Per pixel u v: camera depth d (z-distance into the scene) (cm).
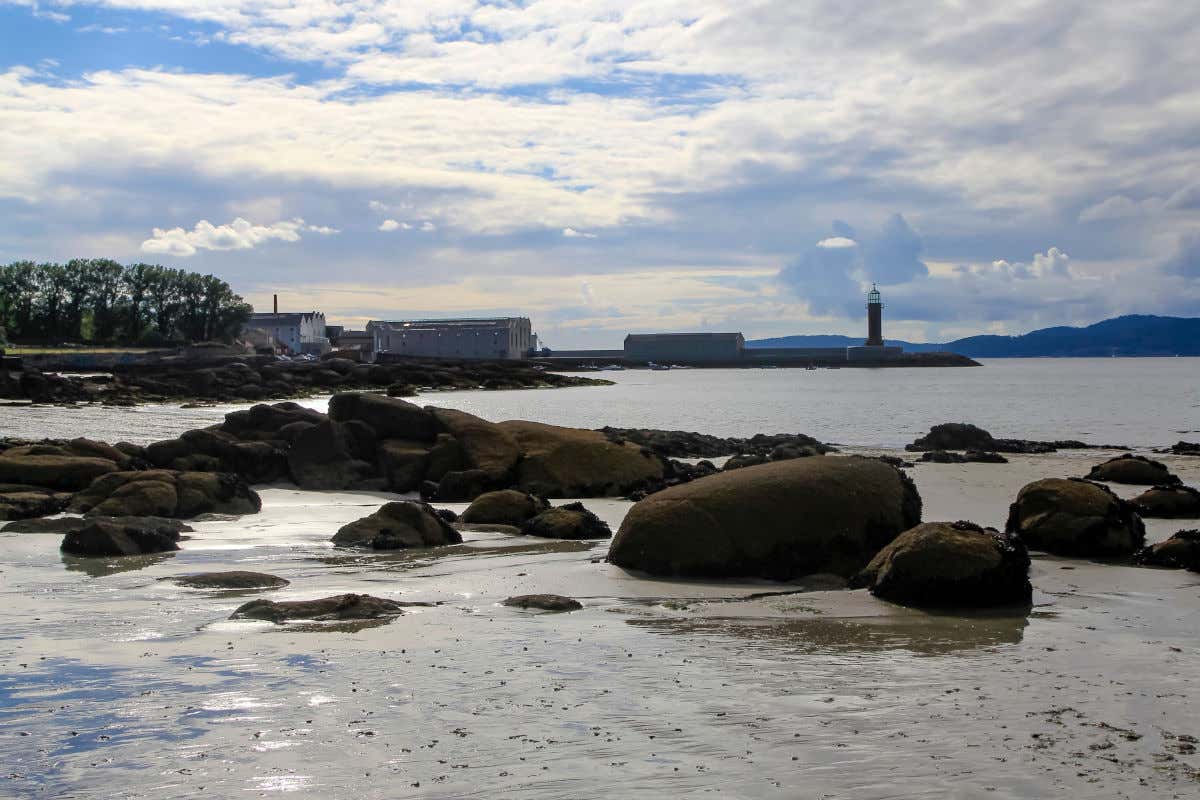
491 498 2125
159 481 2216
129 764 801
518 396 10706
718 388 13575
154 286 18050
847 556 1585
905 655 1126
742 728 880
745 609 1366
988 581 1366
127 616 1298
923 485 2930
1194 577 1588
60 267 17150
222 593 1440
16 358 9350
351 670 1055
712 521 1600
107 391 8706
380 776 774
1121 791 744
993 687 1000
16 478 2416
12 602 1379
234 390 9606
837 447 4641
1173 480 3073
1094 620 1302
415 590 1473
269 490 2727
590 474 2664
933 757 810
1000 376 19912
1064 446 4725
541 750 827
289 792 746
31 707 938
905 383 15762
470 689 990
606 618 1310
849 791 744
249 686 998
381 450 2825
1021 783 758
